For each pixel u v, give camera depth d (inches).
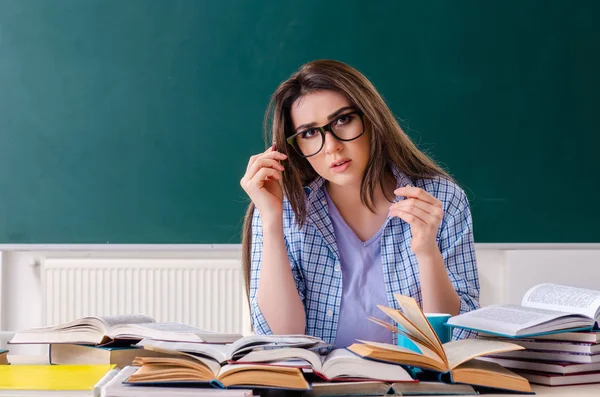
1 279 115.0
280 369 38.3
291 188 59.8
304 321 58.0
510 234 111.3
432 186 61.3
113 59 112.7
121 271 114.3
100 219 113.3
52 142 113.2
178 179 113.2
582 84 111.5
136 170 113.3
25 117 113.0
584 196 111.3
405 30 111.1
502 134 111.2
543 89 111.3
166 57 112.7
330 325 59.7
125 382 39.5
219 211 113.2
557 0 111.2
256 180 56.9
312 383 39.6
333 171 56.2
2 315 115.5
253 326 60.2
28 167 113.2
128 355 49.4
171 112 113.0
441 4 111.0
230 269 114.0
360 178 58.3
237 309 114.3
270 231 57.4
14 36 112.8
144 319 53.1
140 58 112.8
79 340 49.8
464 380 40.2
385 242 60.2
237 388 38.5
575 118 111.4
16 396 39.8
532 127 111.2
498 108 111.3
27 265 116.0
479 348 42.6
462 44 111.1
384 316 59.1
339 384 39.4
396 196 60.7
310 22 111.8
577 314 43.6
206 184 113.2
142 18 112.8
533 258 106.7
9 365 47.7
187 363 39.5
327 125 55.3
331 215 61.1
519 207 111.3
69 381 41.9
